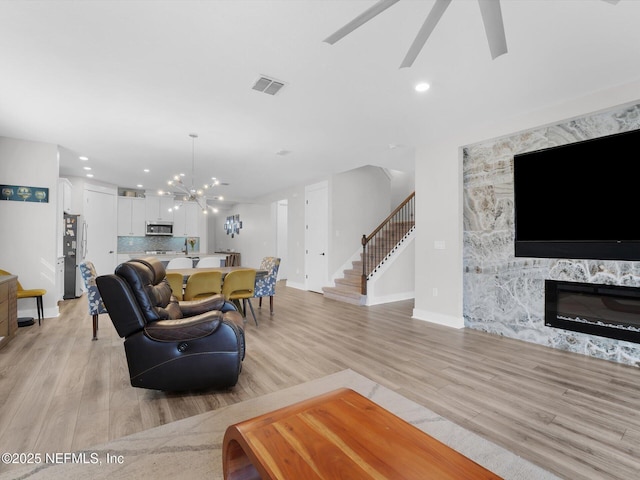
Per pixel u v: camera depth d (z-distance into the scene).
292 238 8.06
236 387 2.43
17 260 4.23
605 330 2.98
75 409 2.09
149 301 2.33
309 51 2.32
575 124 3.19
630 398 2.26
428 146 4.48
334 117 3.55
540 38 2.16
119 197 8.03
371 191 7.38
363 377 2.61
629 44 2.22
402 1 1.79
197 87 2.84
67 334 3.74
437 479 1.01
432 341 3.56
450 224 4.20
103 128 3.84
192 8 1.87
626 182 2.84
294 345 3.42
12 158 4.20
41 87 2.82
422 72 2.61
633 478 1.49
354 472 1.04
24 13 1.90
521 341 3.56
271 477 1.00
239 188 8.34
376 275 5.77
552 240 3.33
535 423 1.95
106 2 1.82
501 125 3.65
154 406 2.14
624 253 2.86
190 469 1.55
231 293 4.18
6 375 2.61
